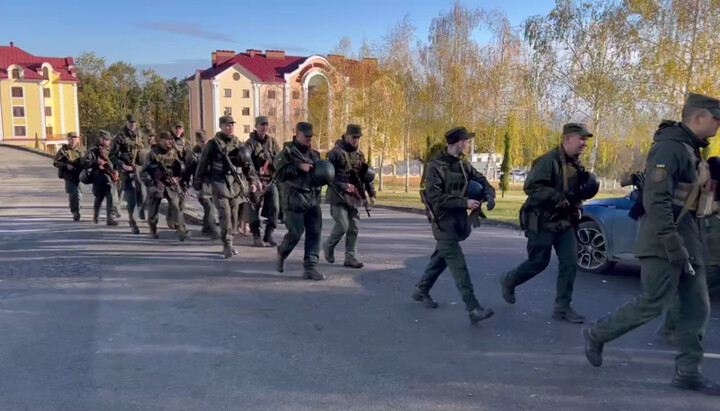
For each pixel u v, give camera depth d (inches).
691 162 151.1
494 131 1358.3
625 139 950.4
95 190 447.8
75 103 2837.1
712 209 155.9
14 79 2593.5
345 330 204.4
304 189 272.7
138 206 469.1
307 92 2603.3
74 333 198.2
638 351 184.5
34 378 160.4
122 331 200.8
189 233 412.2
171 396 150.0
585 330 173.5
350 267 307.4
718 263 223.3
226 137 325.7
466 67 1326.3
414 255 346.3
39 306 229.9
